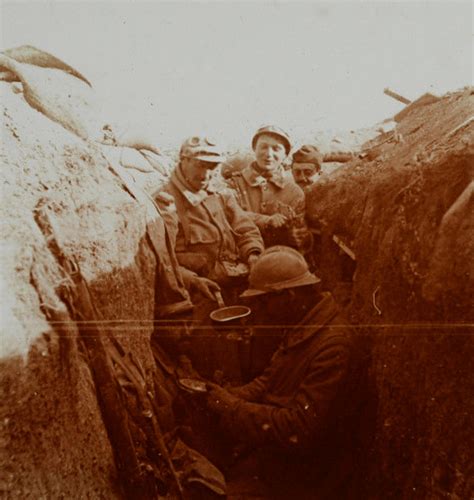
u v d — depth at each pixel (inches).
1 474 53.0
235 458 105.3
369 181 116.7
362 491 96.0
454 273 74.7
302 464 99.3
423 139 110.8
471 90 116.1
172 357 107.7
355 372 97.8
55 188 77.7
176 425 103.3
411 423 82.8
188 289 113.4
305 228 133.6
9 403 56.1
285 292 99.8
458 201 76.7
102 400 72.3
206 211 120.4
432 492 73.8
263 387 102.3
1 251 62.9
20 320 60.7
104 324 78.7
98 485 66.2
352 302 112.0
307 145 140.1
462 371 71.4
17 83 96.0
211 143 118.6
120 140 126.7
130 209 93.7
